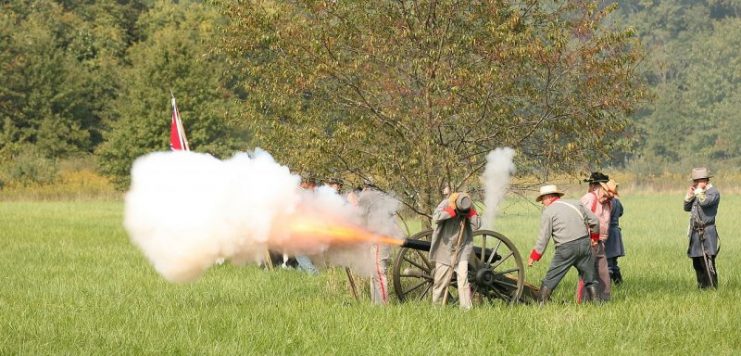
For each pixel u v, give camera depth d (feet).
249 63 169.58
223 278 172.24
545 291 139.54
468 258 134.51
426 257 146.51
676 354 105.60
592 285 141.28
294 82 162.50
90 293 152.87
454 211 132.98
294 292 156.04
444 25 161.27
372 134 162.40
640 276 186.60
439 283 134.92
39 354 102.94
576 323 119.96
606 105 161.27
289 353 104.32
